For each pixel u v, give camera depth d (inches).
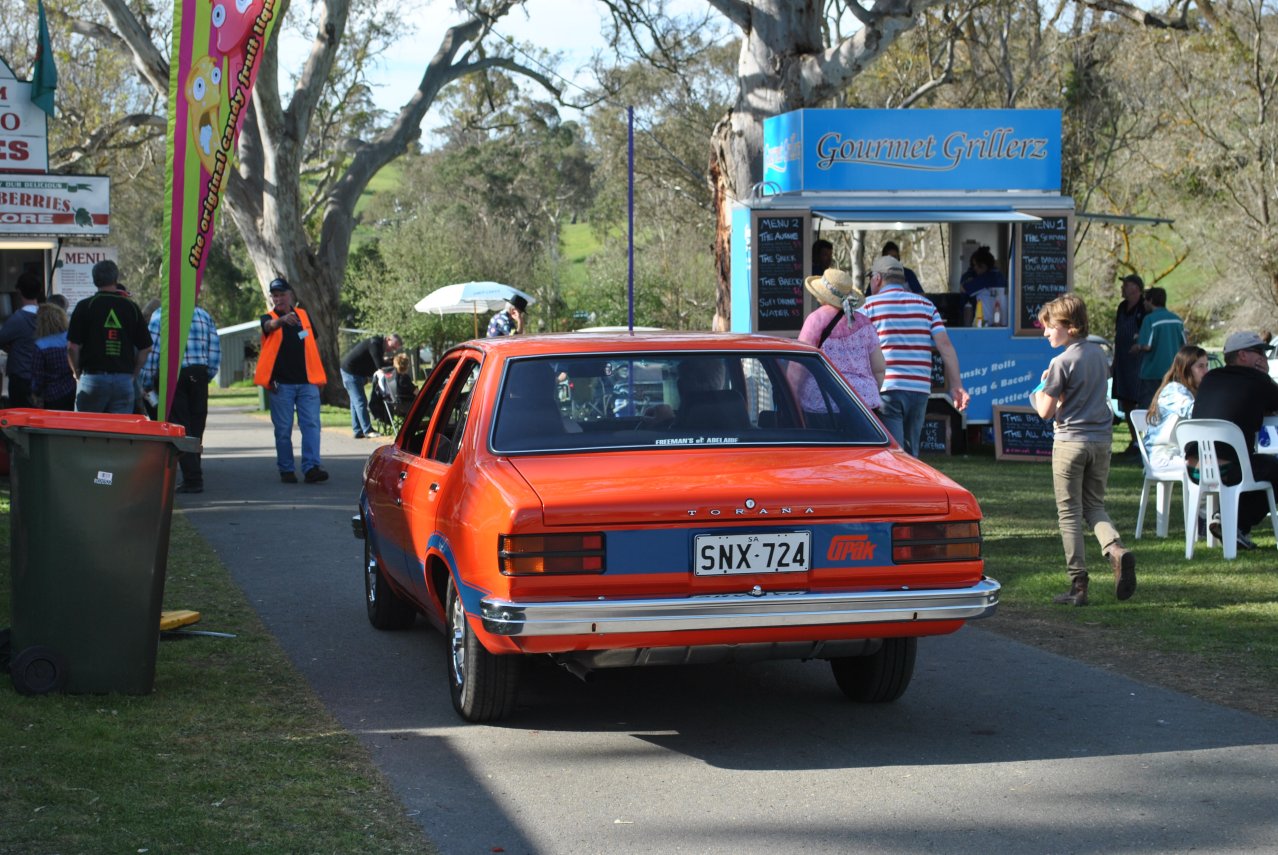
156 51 1013.2
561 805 173.2
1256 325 1389.0
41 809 163.9
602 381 216.1
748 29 711.7
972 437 672.4
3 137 714.8
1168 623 274.8
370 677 241.3
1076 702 221.0
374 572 281.1
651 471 193.8
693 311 2030.0
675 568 182.9
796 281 618.8
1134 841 158.7
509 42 1162.0
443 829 163.8
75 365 407.5
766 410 217.5
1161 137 1423.5
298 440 735.7
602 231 2760.8
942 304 653.9
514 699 207.2
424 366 1611.7
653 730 208.4
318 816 166.1
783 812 170.4
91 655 214.8
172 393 250.5
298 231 1076.5
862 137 619.2
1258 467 345.7
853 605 184.9
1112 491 483.5
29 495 210.4
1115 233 1557.6
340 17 1041.5
